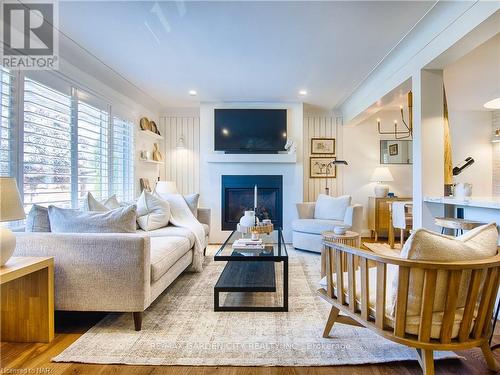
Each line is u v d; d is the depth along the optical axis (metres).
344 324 1.96
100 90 3.57
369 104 3.99
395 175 5.53
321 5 2.21
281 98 4.73
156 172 5.23
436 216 2.72
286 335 1.86
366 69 3.49
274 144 4.92
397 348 1.71
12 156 2.29
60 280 1.89
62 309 1.90
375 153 5.54
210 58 3.17
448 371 1.52
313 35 2.66
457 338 1.31
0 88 2.20
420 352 1.34
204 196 4.97
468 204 2.15
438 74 2.71
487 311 1.34
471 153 5.47
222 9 2.26
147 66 3.38
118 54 3.04
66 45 2.80
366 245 4.75
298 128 4.96
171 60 3.22
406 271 1.27
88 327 1.97
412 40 2.75
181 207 3.71
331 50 2.97
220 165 4.98
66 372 1.50
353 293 1.52
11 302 1.79
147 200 3.31
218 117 4.93
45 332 1.77
